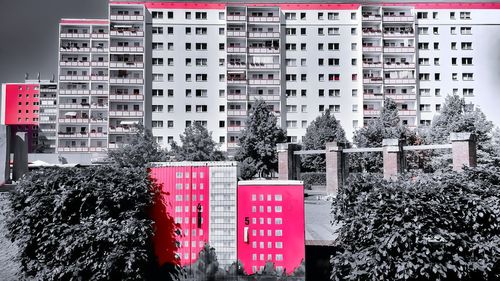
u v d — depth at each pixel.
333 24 71.25
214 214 11.07
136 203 10.75
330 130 58.22
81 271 10.28
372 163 48.84
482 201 9.56
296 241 10.86
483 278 9.44
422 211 9.05
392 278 9.17
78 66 70.31
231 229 10.98
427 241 8.88
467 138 21.14
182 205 11.15
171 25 69.88
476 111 48.75
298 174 36.22
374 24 71.25
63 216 10.77
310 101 70.12
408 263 8.68
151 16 69.81
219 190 11.14
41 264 10.91
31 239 10.91
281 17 70.81
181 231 11.07
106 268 9.89
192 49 69.88
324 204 30.70
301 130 69.56
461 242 9.15
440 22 72.19
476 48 72.06
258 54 69.25
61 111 70.50
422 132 54.88
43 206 10.79
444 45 72.00
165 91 68.94
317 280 11.72
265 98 68.44
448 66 71.75
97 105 70.12
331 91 70.44
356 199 10.31
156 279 10.95
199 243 11.00
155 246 11.09
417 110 69.88
